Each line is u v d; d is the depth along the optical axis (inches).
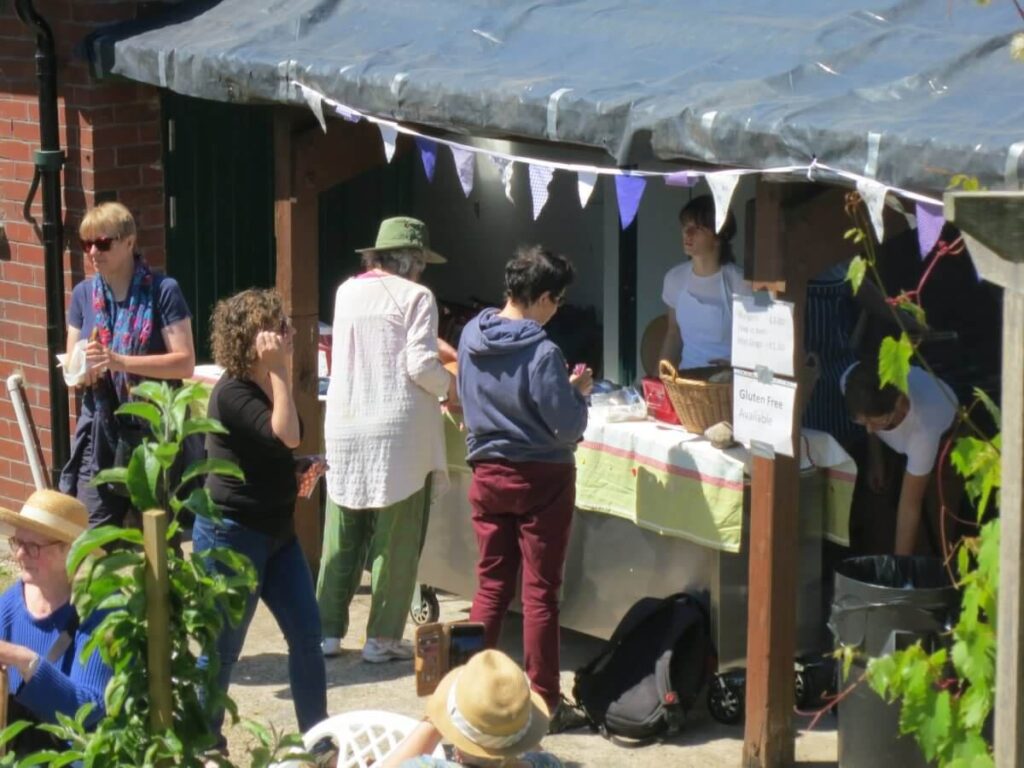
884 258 455.2
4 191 518.9
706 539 374.6
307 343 465.4
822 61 326.3
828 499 386.9
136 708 209.9
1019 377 185.0
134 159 506.6
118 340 399.5
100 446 401.7
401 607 426.6
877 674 225.8
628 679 380.8
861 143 287.1
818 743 371.2
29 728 261.1
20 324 523.5
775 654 349.7
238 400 331.9
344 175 462.9
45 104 494.0
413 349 402.6
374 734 285.4
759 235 336.8
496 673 227.6
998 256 185.9
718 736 380.2
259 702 403.9
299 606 344.5
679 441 381.4
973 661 212.2
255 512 335.0
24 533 264.1
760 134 302.5
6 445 537.6
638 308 537.6
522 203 586.9
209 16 474.3
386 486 407.5
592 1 405.4
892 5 350.0
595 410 405.7
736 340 347.6
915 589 320.8
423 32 417.4
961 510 400.5
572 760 367.2
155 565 205.6
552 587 371.9
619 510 396.5
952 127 281.3
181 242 523.5
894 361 225.9
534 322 364.2
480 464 372.2
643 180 331.3
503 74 371.2
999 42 316.5
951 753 219.0
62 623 263.4
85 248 398.9
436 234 621.9
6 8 504.7
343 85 398.6
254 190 542.0
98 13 484.4
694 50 357.7
